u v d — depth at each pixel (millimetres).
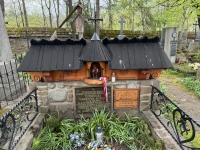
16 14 17641
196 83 5668
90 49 2832
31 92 2791
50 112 3174
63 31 11531
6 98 4094
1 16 4156
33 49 2902
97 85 3039
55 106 3150
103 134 2846
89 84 3014
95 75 3064
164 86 5453
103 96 3117
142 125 2928
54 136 2771
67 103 3158
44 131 2811
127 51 2930
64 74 3053
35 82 3070
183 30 10828
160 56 2934
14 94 4234
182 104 4469
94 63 3037
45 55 2854
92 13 16047
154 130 2619
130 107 3236
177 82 6418
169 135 2471
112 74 3051
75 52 2914
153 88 3086
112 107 3199
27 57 2836
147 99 3203
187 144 2578
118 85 3102
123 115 3277
